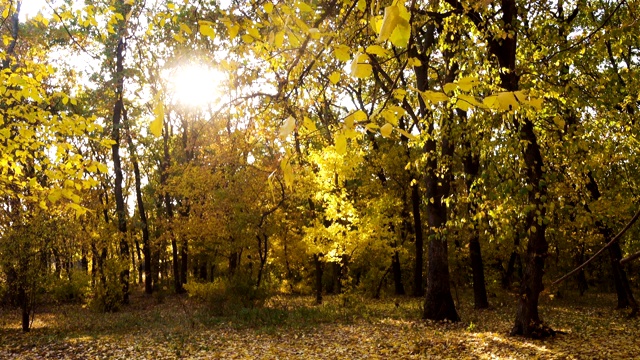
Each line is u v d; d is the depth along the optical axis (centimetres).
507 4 726
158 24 310
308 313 1380
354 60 146
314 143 1562
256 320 1279
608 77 707
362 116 157
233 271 1788
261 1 245
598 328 1058
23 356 919
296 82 343
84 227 1736
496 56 728
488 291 1861
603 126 771
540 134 723
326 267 2461
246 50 412
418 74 1138
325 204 1723
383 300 1845
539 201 682
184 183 1812
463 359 775
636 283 2480
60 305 1928
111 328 1272
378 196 1981
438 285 1216
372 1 151
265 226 1738
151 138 2767
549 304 1688
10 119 580
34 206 1166
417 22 770
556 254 1788
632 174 1027
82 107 1809
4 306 1753
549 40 721
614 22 888
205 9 380
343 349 898
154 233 2670
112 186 2606
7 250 1198
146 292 2352
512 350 816
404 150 1761
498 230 660
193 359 854
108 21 548
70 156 470
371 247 1548
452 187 1052
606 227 1173
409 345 902
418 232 2053
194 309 1631
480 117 629
